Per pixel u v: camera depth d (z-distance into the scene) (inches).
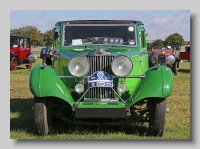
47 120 234.8
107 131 244.4
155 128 231.0
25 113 307.3
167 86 224.4
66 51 265.0
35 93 223.8
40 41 2090.3
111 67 227.6
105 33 280.2
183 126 261.4
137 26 282.2
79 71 228.4
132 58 250.4
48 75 230.7
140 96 224.7
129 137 230.8
